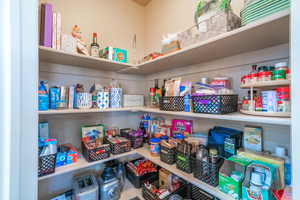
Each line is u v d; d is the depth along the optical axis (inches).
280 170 23.9
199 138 39.5
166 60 42.1
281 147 27.5
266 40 27.4
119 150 47.3
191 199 39.9
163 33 59.1
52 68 45.1
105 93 46.1
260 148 31.3
